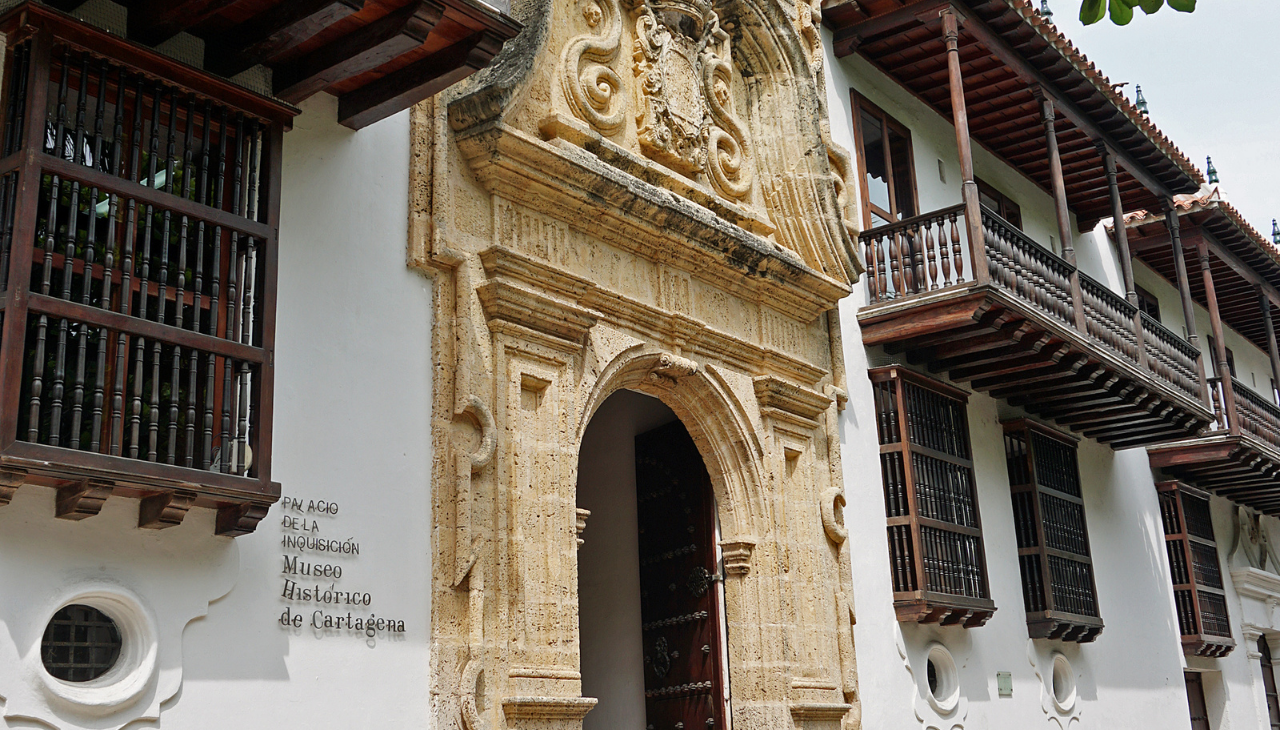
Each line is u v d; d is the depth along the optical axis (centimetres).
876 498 1206
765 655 1027
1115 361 1381
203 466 626
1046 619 1391
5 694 565
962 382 1387
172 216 666
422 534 783
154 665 621
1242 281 2155
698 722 1084
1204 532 1983
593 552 1257
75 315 583
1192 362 1708
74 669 618
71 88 647
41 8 596
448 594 783
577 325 913
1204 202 1856
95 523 616
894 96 1440
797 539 1086
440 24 715
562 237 935
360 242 800
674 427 1172
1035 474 1447
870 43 1366
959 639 1272
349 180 804
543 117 937
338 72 720
